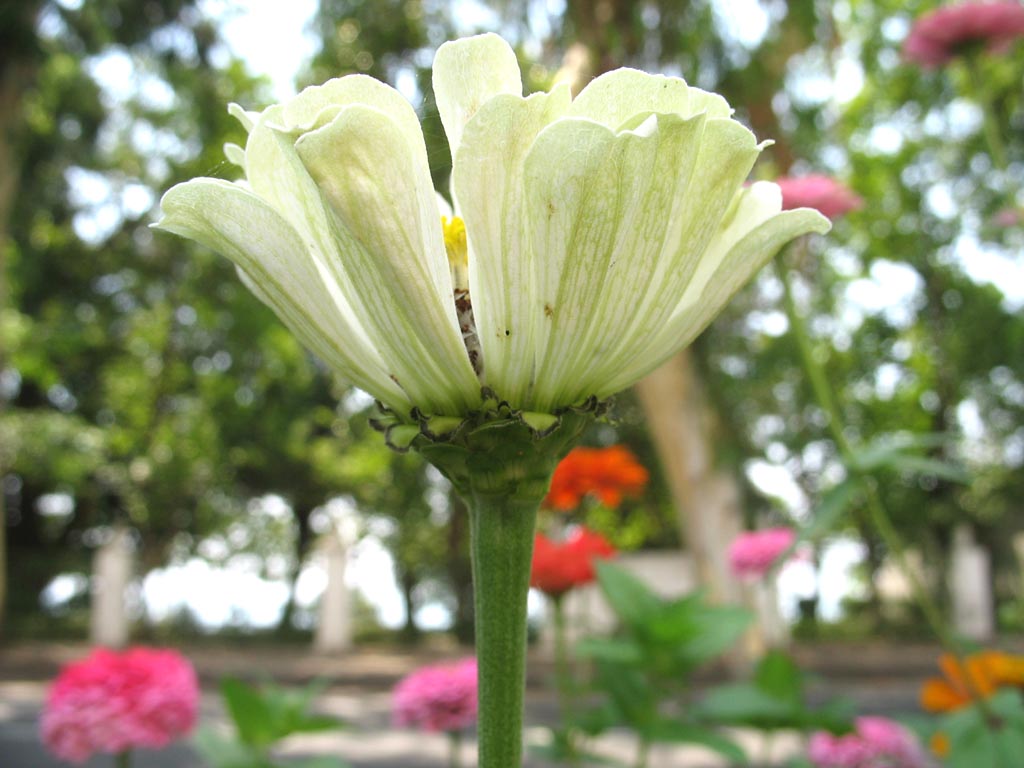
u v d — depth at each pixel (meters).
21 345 13.80
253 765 2.11
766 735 2.33
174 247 14.39
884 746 2.46
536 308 0.72
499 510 0.78
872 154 14.02
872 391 15.87
